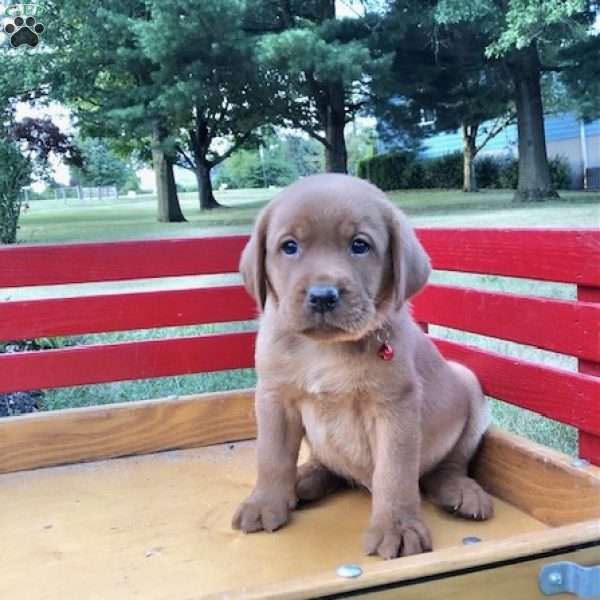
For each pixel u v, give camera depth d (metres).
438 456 0.57
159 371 0.73
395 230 0.49
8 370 0.69
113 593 0.45
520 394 0.60
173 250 0.73
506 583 0.37
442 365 0.58
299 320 0.45
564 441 1.04
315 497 0.57
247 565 0.48
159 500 0.59
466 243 0.65
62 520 0.56
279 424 0.53
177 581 0.47
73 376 0.71
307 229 0.47
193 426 0.70
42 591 0.46
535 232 0.57
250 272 0.52
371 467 0.54
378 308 0.49
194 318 0.74
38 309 0.70
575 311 0.54
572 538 0.38
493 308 0.62
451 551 0.37
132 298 0.72
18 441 0.66
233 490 0.60
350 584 0.34
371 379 0.49
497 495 0.59
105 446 0.68
